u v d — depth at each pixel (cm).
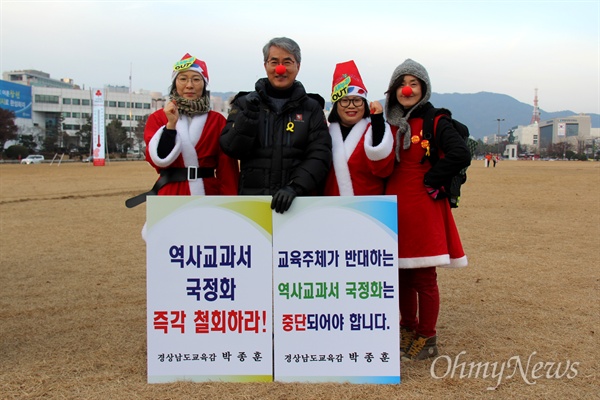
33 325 493
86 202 1574
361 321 360
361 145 400
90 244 915
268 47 395
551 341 446
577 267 729
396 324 360
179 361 360
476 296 589
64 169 3734
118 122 7912
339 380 359
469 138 415
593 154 9344
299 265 360
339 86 402
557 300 571
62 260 786
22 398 338
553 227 1104
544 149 11400
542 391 353
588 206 1488
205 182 416
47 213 1322
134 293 606
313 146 389
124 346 436
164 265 360
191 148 406
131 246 897
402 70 402
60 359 406
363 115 409
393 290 360
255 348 361
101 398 337
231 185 425
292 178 378
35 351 424
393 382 359
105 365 395
